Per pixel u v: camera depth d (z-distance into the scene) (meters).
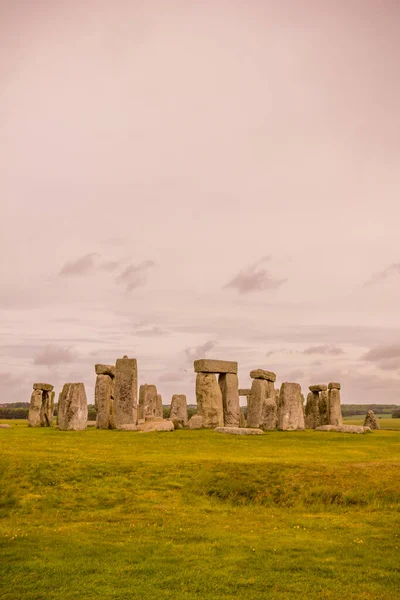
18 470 24.45
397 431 48.84
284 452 30.02
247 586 13.41
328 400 54.62
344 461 26.38
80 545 16.52
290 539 17.34
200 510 21.05
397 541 17.17
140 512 20.70
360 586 13.45
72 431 42.62
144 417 56.34
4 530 18.34
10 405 165.25
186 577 13.93
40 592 12.91
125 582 13.56
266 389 54.97
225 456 28.08
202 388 48.75
